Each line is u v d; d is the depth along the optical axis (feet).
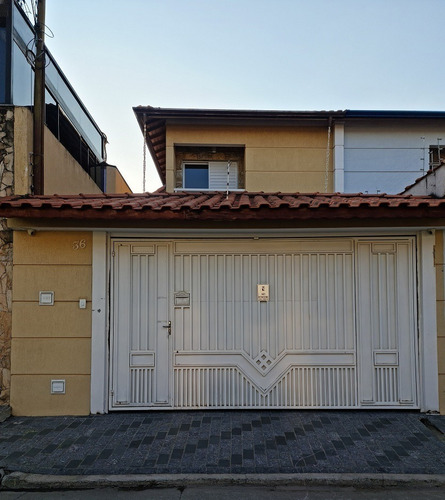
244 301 17.33
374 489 11.68
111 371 16.99
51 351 16.81
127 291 17.21
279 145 29.50
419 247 17.13
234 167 30.45
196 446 13.83
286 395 17.04
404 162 29.45
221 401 17.03
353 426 15.43
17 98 21.11
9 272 17.25
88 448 13.73
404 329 17.10
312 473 12.10
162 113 27.94
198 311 17.29
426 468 12.39
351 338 17.16
